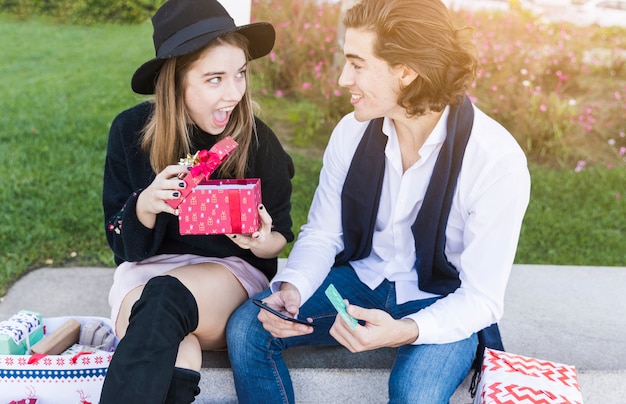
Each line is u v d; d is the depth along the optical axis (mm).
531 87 4914
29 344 2137
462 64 1802
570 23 5047
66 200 3986
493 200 1868
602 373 2297
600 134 4945
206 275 1991
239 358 1962
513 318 2662
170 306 1754
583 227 4117
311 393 2213
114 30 6465
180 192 1807
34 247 3502
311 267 2047
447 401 1839
